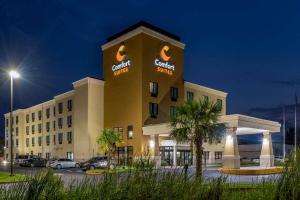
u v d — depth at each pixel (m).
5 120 81.44
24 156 59.91
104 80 50.66
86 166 38.22
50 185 3.42
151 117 45.62
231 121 33.56
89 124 48.19
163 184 3.78
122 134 46.59
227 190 4.21
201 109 22.88
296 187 4.22
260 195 4.23
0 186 3.56
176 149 43.97
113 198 3.51
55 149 58.72
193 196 3.85
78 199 3.42
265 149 40.38
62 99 56.91
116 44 49.53
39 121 67.00
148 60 46.41
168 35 50.66
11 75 29.61
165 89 48.31
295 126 45.81
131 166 3.98
